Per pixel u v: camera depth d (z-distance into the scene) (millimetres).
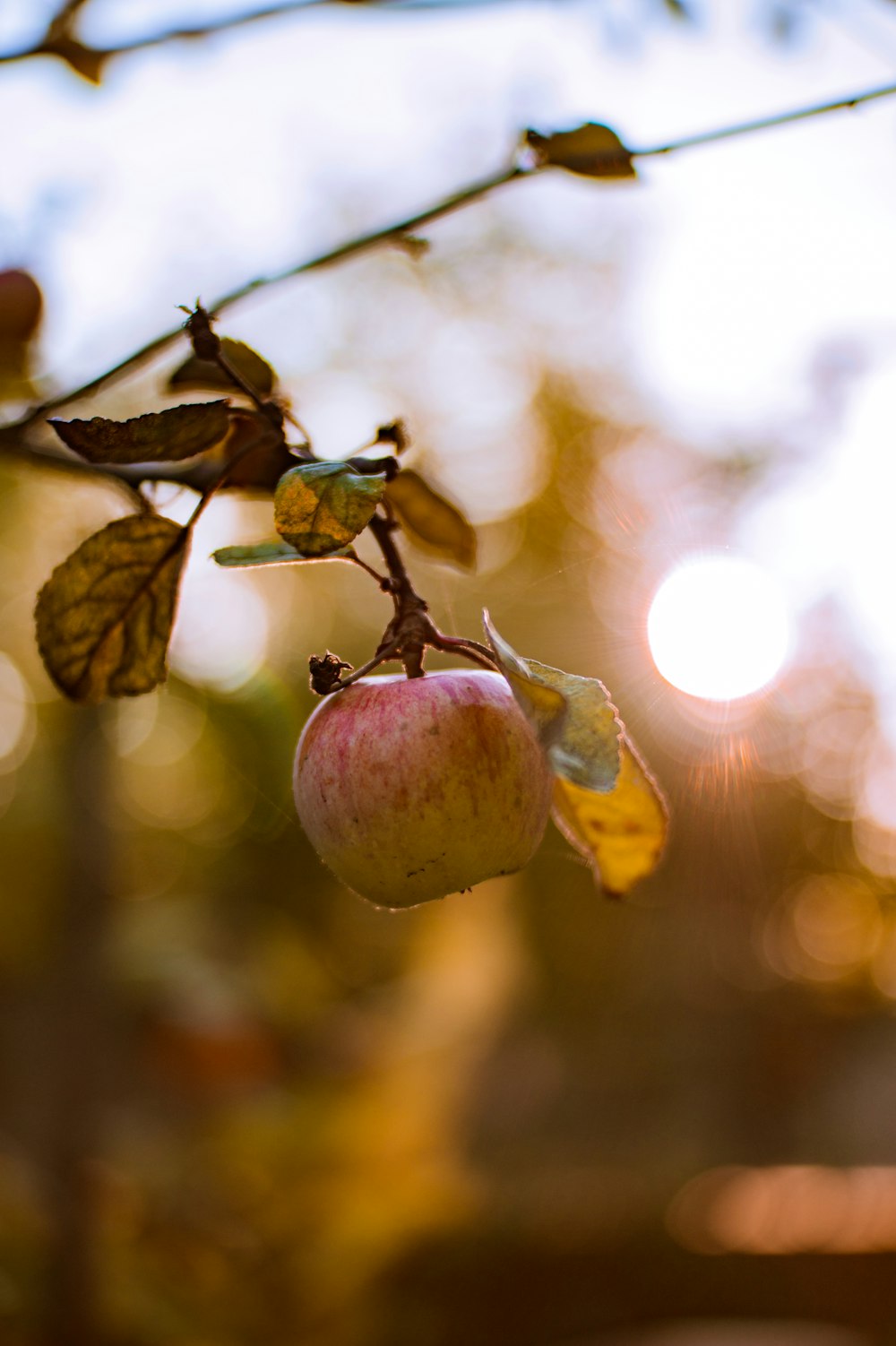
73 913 3186
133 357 1162
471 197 1203
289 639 6660
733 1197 6043
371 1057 3496
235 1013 3463
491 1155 6895
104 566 1003
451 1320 4852
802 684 7562
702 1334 4914
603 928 7676
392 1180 3254
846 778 8484
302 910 5902
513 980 4160
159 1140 3434
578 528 8148
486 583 7566
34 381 1500
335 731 989
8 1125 5023
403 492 1179
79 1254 2697
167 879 5859
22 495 3318
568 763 778
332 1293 3006
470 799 959
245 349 1148
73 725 3285
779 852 8773
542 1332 5016
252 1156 3141
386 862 962
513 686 810
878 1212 5801
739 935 8617
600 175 1191
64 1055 3062
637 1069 8500
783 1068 8812
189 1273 2861
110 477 1192
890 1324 5344
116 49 1415
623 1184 6180
